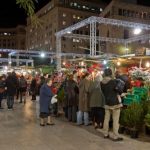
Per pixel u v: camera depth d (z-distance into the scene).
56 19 99.56
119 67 18.92
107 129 9.29
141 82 12.09
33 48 117.75
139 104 9.63
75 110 12.17
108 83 8.89
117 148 8.09
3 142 8.79
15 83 17.08
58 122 12.30
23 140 9.04
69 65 23.94
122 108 10.26
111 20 26.72
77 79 12.62
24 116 14.02
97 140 9.01
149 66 17.72
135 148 8.09
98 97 10.55
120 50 60.75
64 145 8.42
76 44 97.50
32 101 22.05
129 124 9.44
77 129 10.74
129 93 10.65
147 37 39.34
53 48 99.56
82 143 8.63
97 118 10.67
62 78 17.47
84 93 11.30
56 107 13.91
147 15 77.88
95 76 11.27
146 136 9.41
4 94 18.19
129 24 27.89
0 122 12.27
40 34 111.75
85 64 21.72
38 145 8.42
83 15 104.00
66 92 12.66
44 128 10.96
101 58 20.08
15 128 10.95
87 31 100.12
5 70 36.53
